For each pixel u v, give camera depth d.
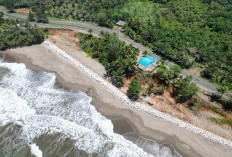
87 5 156.25
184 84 78.25
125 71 92.12
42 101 82.56
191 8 153.88
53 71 99.12
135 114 78.31
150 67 91.00
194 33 119.88
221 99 76.62
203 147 67.75
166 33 116.56
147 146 68.19
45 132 70.31
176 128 73.25
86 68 99.12
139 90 80.94
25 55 109.19
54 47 114.12
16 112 77.12
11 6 148.62
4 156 62.75
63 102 82.75
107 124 74.88
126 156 64.69
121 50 99.75
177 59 98.62
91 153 64.88
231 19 135.12
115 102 83.06
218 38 114.31
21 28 120.94
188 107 78.00
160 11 158.25
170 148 68.00
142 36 117.88
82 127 72.75
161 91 82.25
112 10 148.62
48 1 157.25
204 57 97.94
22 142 66.88
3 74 96.19
